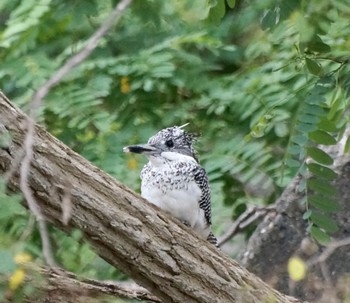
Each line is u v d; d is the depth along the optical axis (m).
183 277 7.98
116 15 6.09
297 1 8.47
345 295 9.73
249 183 11.97
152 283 7.98
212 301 8.09
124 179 11.28
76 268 8.12
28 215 6.64
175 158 9.37
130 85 12.23
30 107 5.88
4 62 12.21
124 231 7.70
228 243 11.88
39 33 12.42
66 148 7.58
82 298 8.09
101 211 7.60
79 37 12.59
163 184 9.23
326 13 8.38
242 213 11.92
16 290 6.88
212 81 12.55
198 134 11.54
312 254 10.70
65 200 6.68
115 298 8.20
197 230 9.46
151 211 7.86
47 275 7.95
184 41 12.51
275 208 11.16
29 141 6.20
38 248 7.24
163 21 12.91
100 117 11.74
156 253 7.86
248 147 11.73
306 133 8.48
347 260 10.59
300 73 11.06
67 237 7.76
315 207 8.65
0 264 6.12
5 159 7.12
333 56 9.09
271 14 8.55
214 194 11.47
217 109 12.01
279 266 10.95
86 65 12.08
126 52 12.88
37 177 7.34
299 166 8.62
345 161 10.56
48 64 12.05
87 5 12.22
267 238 11.05
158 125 12.20
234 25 12.06
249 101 11.78
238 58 13.16
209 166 11.70
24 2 12.40
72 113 11.74
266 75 11.94
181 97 12.61
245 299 8.16
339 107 8.70
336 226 8.56
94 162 11.50
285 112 11.02
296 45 9.14
